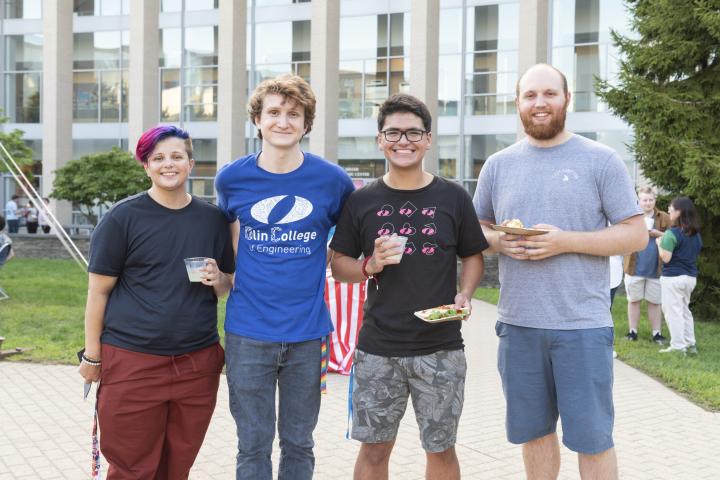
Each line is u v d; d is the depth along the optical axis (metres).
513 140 21.59
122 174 19.73
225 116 21.75
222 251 3.56
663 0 11.08
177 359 3.38
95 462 3.53
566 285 3.32
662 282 8.66
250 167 3.42
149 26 23.00
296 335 3.36
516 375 3.47
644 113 11.32
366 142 23.36
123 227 3.33
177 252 3.36
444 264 3.37
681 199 8.51
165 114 25.98
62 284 14.63
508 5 21.50
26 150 19.39
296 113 3.37
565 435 3.37
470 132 22.14
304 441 3.47
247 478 3.37
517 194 3.42
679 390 6.84
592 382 3.31
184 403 3.43
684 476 4.57
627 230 3.27
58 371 7.34
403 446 5.08
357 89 23.47
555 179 3.35
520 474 4.59
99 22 26.66
